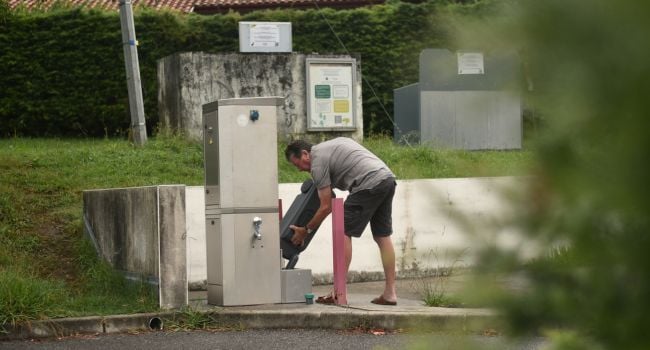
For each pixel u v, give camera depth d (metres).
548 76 2.29
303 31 49.97
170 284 19.39
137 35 47.56
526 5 2.27
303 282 20.50
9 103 46.66
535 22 2.25
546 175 2.41
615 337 2.52
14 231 25.33
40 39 47.09
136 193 20.67
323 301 20.44
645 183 2.25
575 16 2.20
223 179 19.97
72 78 47.16
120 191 21.78
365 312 18.50
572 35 2.21
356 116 39.75
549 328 2.63
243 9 70.06
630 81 2.17
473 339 2.83
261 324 18.77
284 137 38.91
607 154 2.31
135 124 34.94
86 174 30.25
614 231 2.42
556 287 2.58
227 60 38.88
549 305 2.59
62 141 42.78
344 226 19.98
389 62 49.31
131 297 20.23
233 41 49.06
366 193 19.64
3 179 28.89
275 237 20.25
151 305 19.31
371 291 23.09
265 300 20.11
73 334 17.91
